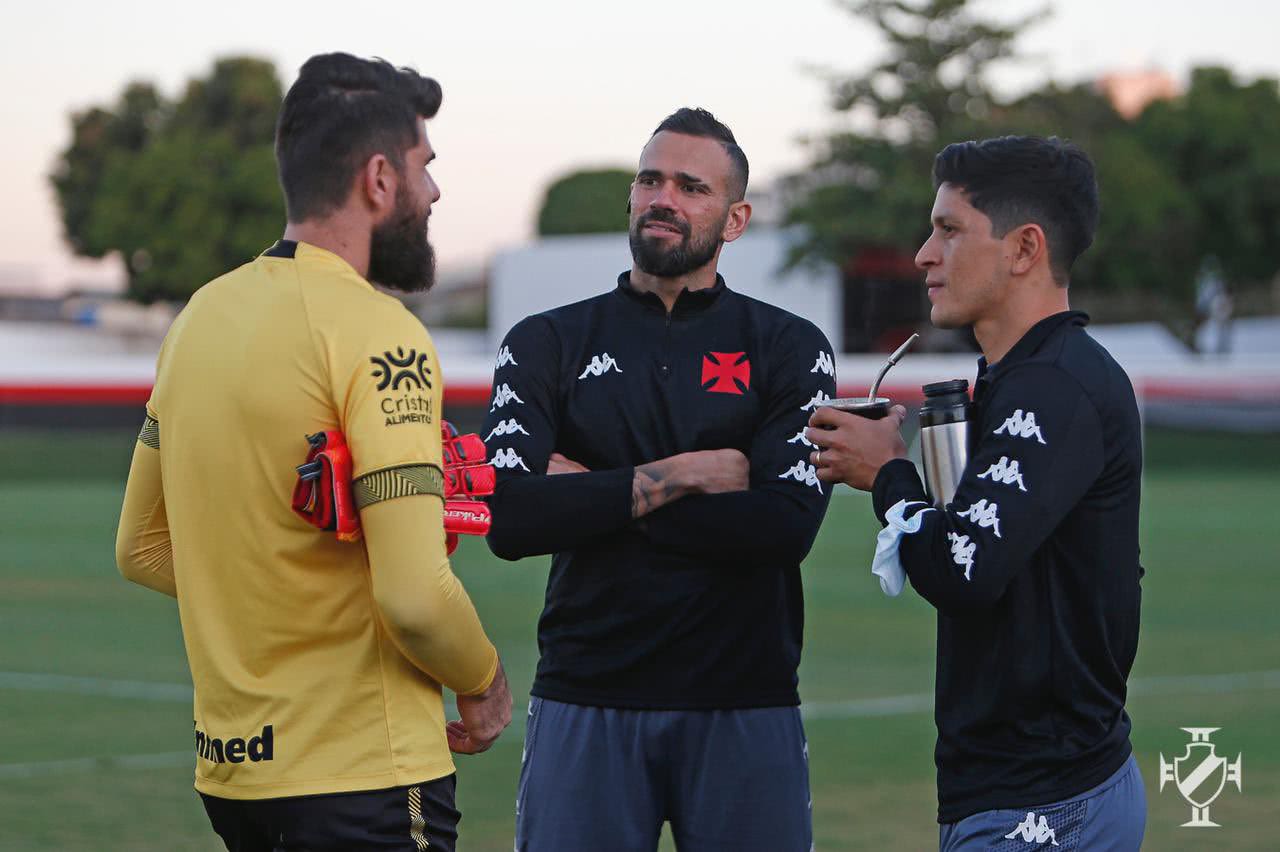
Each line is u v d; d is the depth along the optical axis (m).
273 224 123.31
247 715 6.16
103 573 31.41
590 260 96.31
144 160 124.00
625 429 8.40
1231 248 101.06
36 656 21.73
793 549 8.09
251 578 6.15
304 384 6.05
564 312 8.65
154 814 13.01
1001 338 6.63
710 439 8.38
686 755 8.12
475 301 150.75
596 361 8.47
